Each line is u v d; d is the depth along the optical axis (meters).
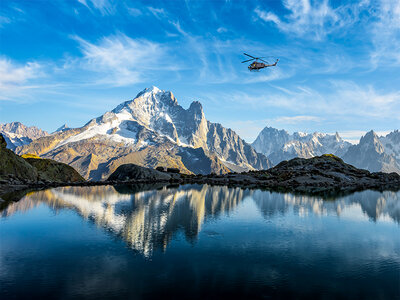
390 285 13.59
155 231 22.41
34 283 13.35
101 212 29.64
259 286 13.29
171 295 12.34
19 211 29.69
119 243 19.27
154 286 13.16
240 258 16.80
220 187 59.03
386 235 22.11
